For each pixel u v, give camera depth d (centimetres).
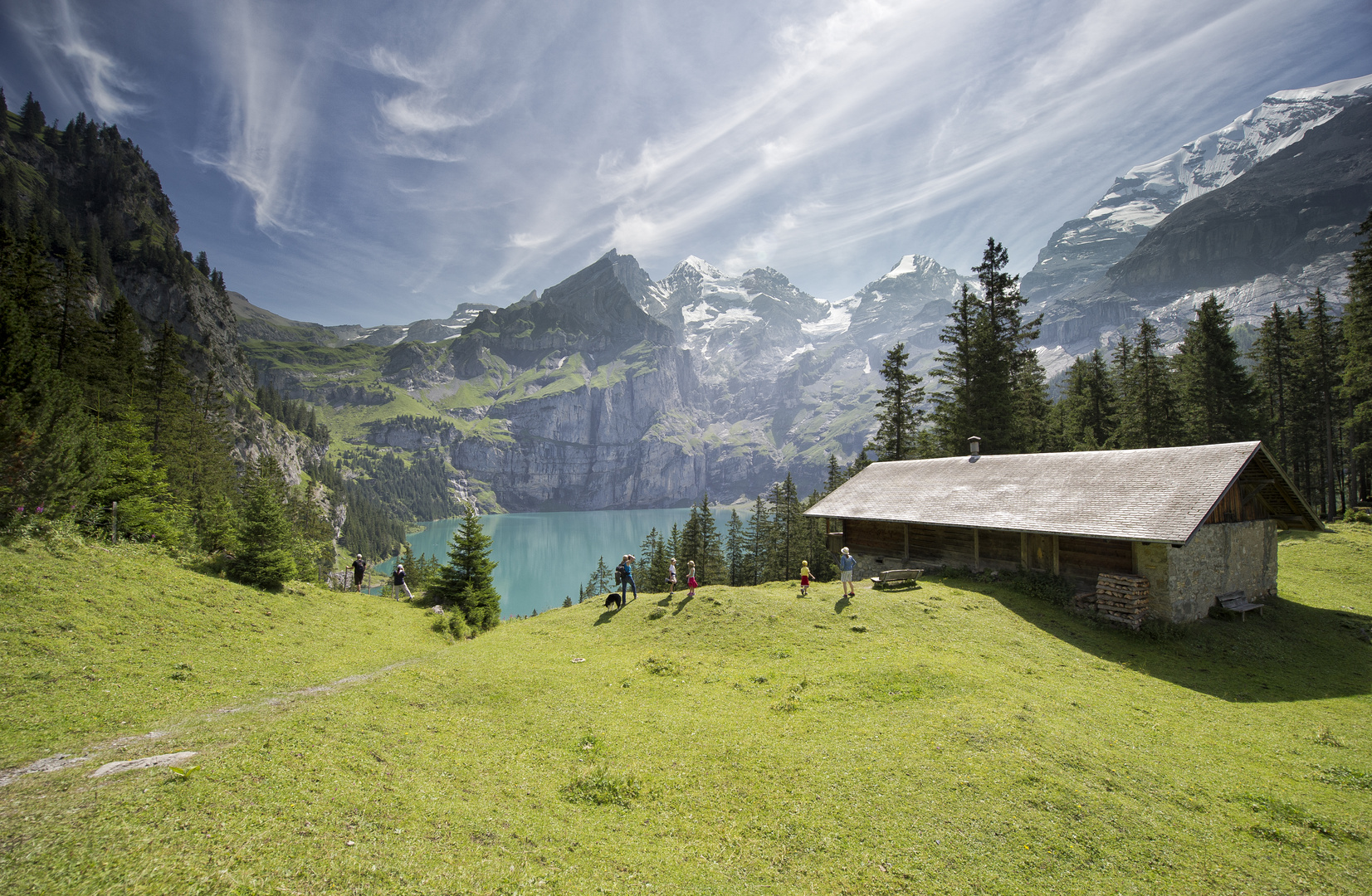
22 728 1166
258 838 706
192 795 793
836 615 2295
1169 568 2259
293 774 907
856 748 1195
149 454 3656
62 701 1319
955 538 3177
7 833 676
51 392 2486
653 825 932
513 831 862
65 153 17950
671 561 2875
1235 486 2625
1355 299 4169
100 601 1908
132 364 5106
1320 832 984
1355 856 920
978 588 2767
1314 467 6312
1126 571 2430
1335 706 1683
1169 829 961
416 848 761
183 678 1608
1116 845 905
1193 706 1619
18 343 2444
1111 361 6094
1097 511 2534
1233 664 2017
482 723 1348
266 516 2866
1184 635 2195
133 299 15738
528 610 14700
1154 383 5222
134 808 747
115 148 19212
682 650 2089
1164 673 1900
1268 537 2756
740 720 1393
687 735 1299
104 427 3725
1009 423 4931
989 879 815
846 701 1492
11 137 16950
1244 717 1561
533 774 1087
